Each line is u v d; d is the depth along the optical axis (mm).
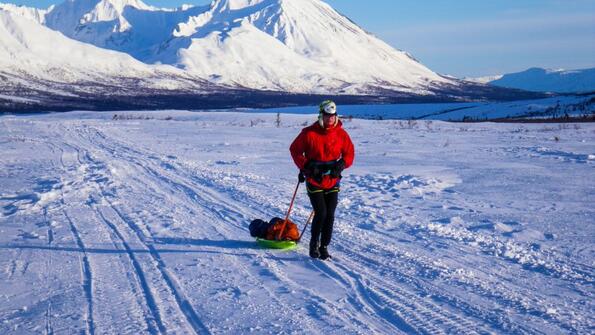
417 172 14547
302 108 103750
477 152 20344
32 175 13898
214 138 27609
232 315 4773
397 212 9352
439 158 18328
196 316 4766
